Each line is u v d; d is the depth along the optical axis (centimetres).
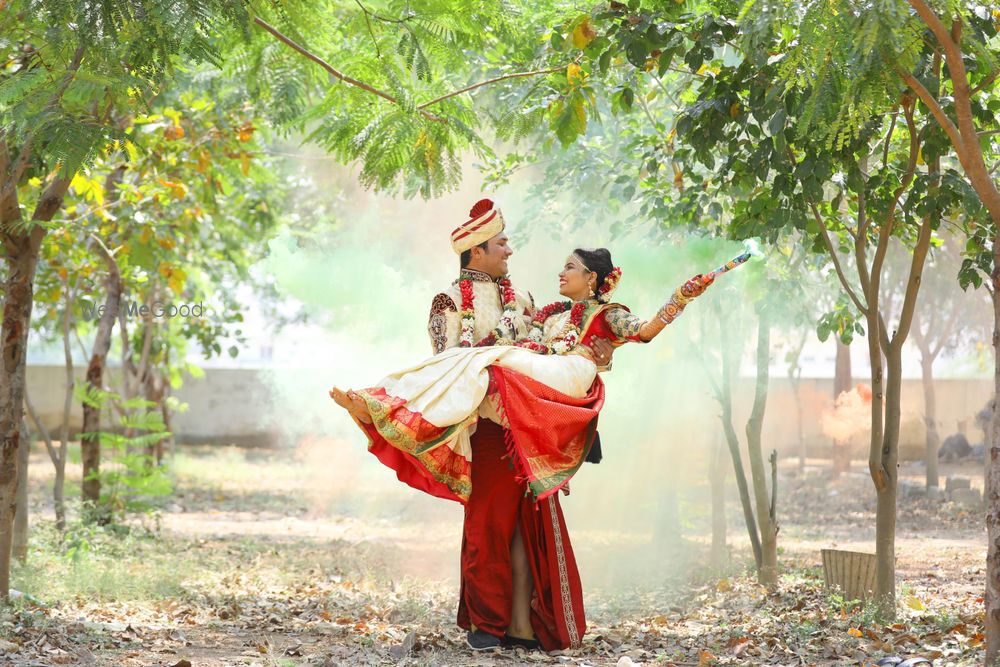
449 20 702
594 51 713
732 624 735
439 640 658
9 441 760
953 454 2623
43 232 778
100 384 1371
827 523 1608
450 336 643
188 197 1332
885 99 600
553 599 629
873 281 749
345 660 608
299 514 1700
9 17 614
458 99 797
